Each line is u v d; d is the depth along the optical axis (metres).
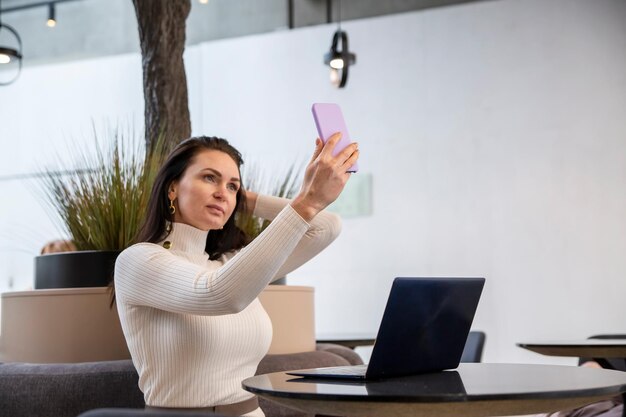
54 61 7.70
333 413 1.51
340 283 6.49
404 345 1.67
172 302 1.73
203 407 1.87
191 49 7.14
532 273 6.04
